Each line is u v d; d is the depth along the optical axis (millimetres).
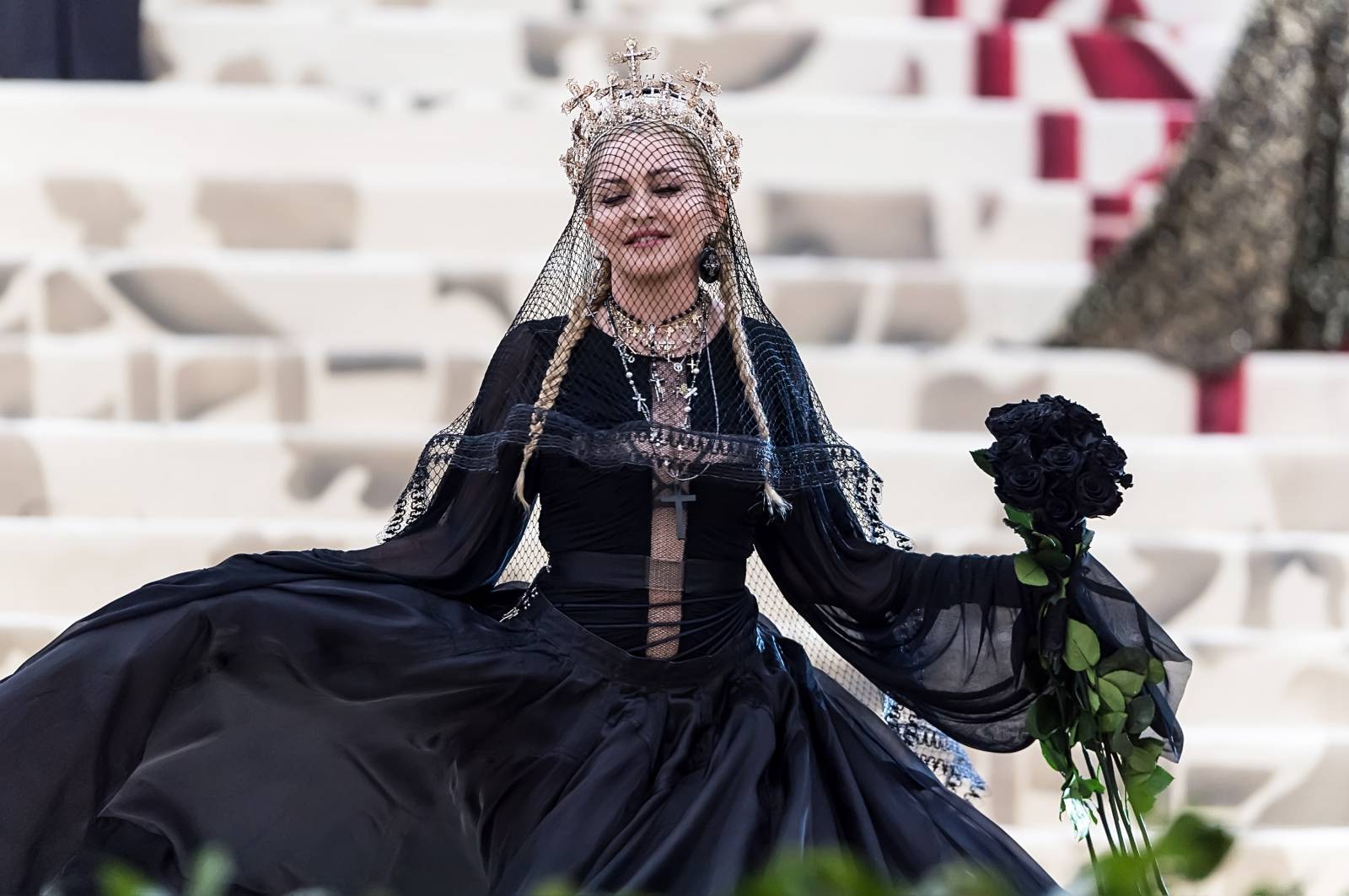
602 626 10930
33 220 21578
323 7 23453
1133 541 19281
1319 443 20469
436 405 20516
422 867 11172
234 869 11023
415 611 10922
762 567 12656
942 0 24344
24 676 10297
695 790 10305
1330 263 21406
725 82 23391
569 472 11062
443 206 21984
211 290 21047
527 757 10766
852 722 11898
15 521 19047
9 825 10016
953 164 22938
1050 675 11195
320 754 10961
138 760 10391
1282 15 21141
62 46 22469
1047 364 20953
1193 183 21188
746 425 11109
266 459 19672
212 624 10562
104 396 20281
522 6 23844
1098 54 23609
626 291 11242
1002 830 11148
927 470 19891
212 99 22203
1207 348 21000
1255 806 17547
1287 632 19062
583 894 5254
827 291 21625
